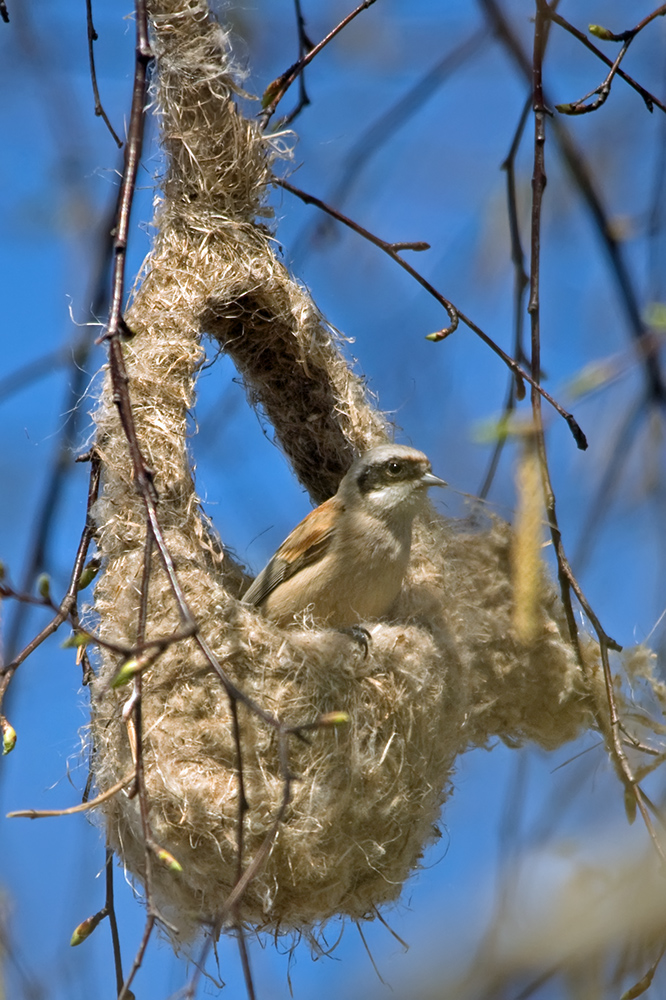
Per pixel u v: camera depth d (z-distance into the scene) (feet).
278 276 39.22
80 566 32.48
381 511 37.50
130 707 25.14
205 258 37.88
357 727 31.55
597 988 24.14
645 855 24.61
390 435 41.81
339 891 31.42
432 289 33.86
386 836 31.89
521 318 38.45
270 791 30.48
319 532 38.06
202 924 31.53
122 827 31.96
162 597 32.07
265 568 39.19
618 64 31.27
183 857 30.50
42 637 30.45
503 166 39.22
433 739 33.17
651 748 34.32
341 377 40.60
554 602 37.76
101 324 35.86
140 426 34.71
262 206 39.65
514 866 26.84
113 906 30.71
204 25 38.60
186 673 31.24
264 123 39.37
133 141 28.58
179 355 36.14
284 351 40.57
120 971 30.25
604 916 24.26
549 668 36.99
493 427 26.12
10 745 28.27
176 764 30.58
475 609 37.47
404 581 37.50
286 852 30.37
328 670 31.76
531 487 28.53
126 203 27.81
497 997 24.35
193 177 38.45
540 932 24.75
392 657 32.73
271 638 31.83
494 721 37.88
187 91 38.27
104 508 33.76
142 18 29.76
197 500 35.12
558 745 38.32
